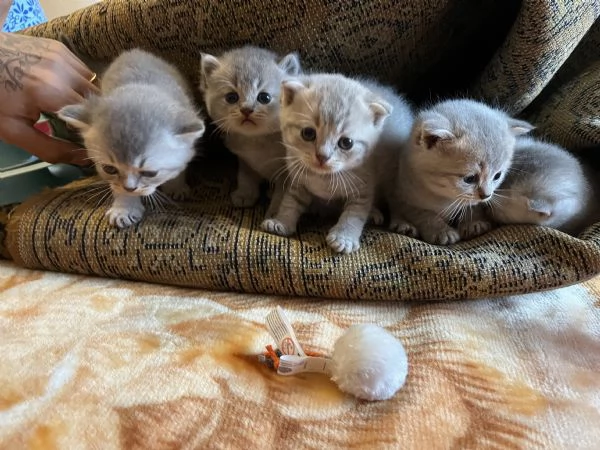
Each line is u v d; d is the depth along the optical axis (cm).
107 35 33
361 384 19
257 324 23
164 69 31
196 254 25
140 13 31
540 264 24
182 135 27
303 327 23
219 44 32
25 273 27
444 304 24
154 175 26
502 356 21
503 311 24
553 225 27
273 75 30
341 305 25
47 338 22
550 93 35
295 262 25
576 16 27
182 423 18
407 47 31
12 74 27
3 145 31
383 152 30
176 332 22
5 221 28
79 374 20
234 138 32
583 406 19
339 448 17
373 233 27
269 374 20
